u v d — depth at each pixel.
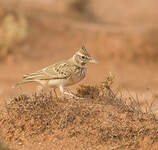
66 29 57.59
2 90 35.19
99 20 69.81
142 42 52.66
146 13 73.38
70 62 22.22
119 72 45.78
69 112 20.41
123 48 52.09
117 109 21.08
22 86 38.03
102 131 19.64
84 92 21.94
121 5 75.94
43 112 20.53
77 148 18.92
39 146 19.16
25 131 20.03
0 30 51.16
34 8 65.38
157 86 40.12
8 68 46.03
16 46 51.16
